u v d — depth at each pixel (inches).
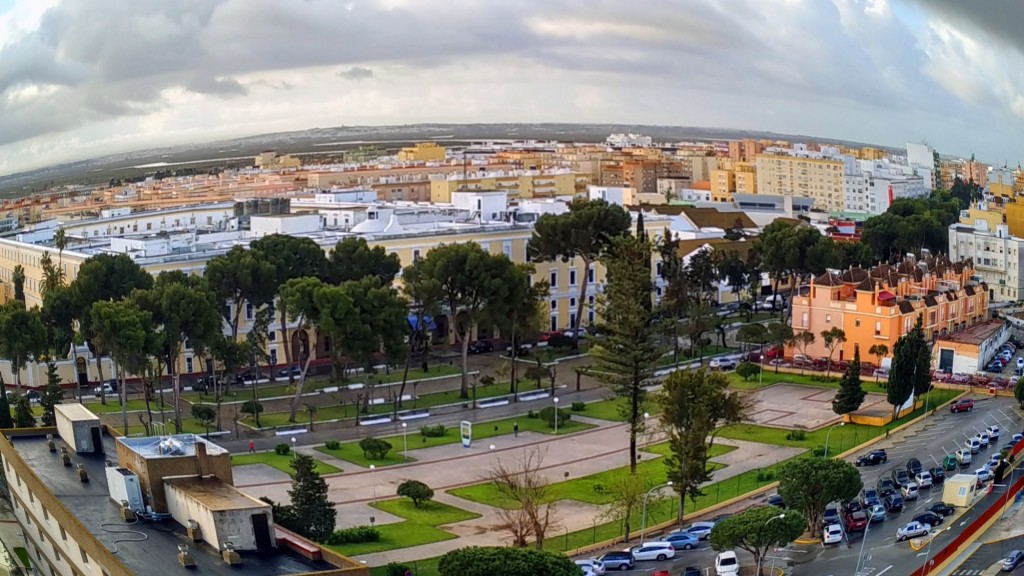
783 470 5393.7
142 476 4028.1
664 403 5689.0
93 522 3909.9
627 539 5403.5
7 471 4975.4
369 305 7810.0
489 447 7101.4
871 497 5846.5
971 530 5369.1
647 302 6633.9
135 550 3629.4
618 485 5546.3
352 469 6589.6
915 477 6156.5
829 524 5364.2
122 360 6865.2
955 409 7696.9
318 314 7706.7
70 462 4630.9
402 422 7696.9
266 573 3452.3
